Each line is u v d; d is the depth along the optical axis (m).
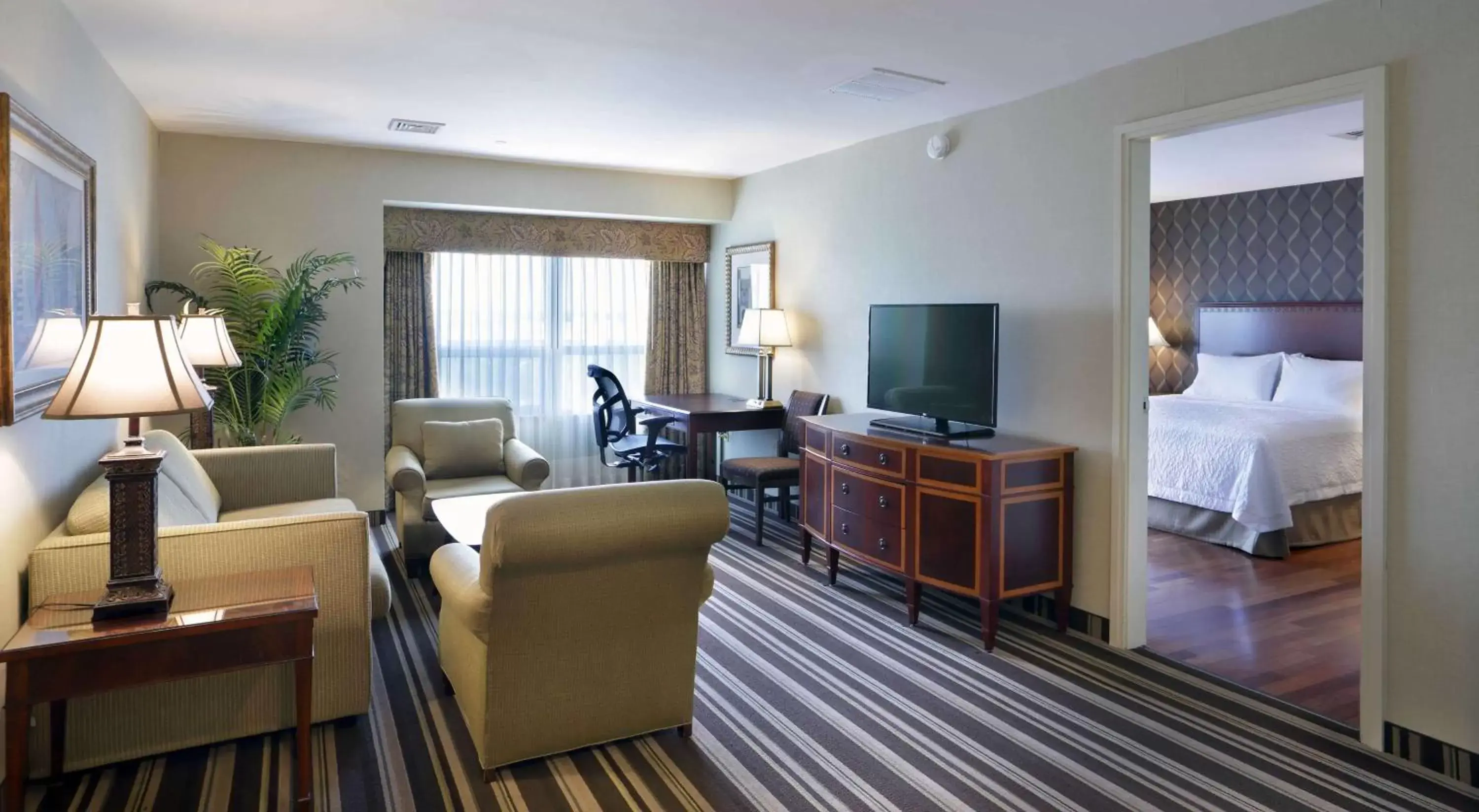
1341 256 6.26
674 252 6.92
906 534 3.93
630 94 4.12
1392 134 2.72
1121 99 3.60
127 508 2.24
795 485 5.41
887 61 3.56
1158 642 3.76
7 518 2.38
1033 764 2.68
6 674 2.12
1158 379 7.55
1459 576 2.61
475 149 5.50
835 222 5.47
